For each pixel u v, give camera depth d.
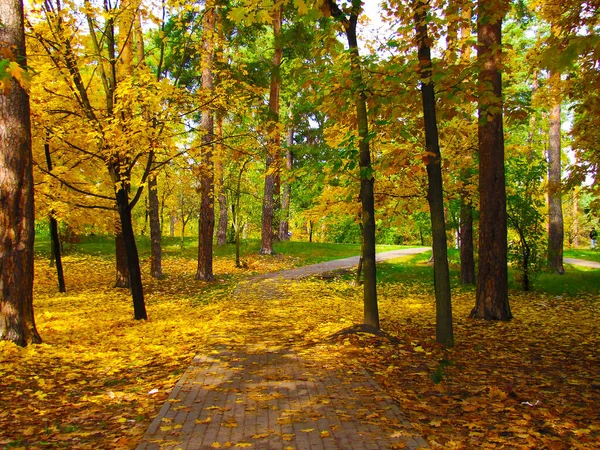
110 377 5.77
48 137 10.52
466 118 13.34
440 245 7.36
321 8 6.43
